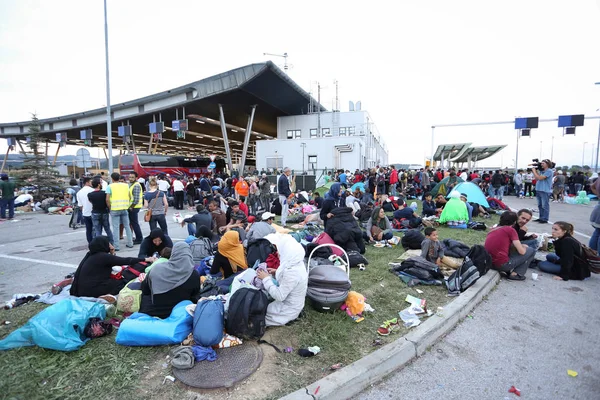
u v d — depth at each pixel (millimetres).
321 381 2670
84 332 3348
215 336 3111
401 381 2893
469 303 4316
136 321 3287
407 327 3668
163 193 8102
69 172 51688
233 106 37062
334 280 3932
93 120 42812
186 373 2779
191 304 3584
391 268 5762
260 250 4984
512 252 5609
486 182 18594
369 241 7910
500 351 3373
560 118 26359
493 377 2939
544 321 4047
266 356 3098
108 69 20172
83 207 7633
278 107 39406
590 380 2896
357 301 4008
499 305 4543
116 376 2785
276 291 3498
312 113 42344
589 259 5547
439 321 3707
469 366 3119
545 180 10523
